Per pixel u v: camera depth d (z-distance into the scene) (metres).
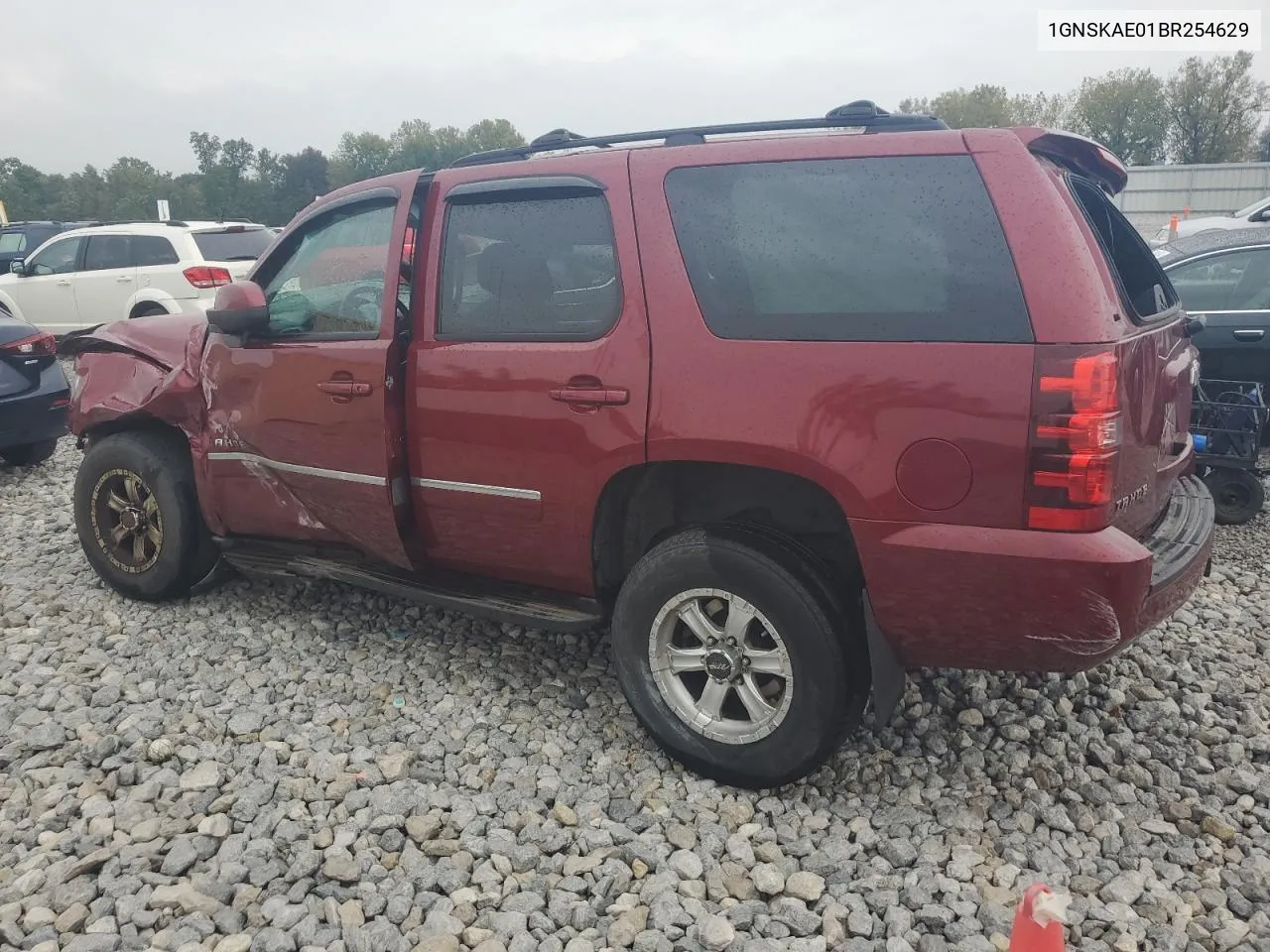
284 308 3.98
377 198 3.69
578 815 2.98
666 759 3.28
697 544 2.99
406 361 3.55
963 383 2.56
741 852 2.78
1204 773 3.23
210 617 4.46
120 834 2.83
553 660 4.03
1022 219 2.59
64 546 5.52
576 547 3.29
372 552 3.85
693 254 2.98
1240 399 6.07
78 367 4.69
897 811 3.01
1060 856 2.80
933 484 2.61
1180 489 3.54
